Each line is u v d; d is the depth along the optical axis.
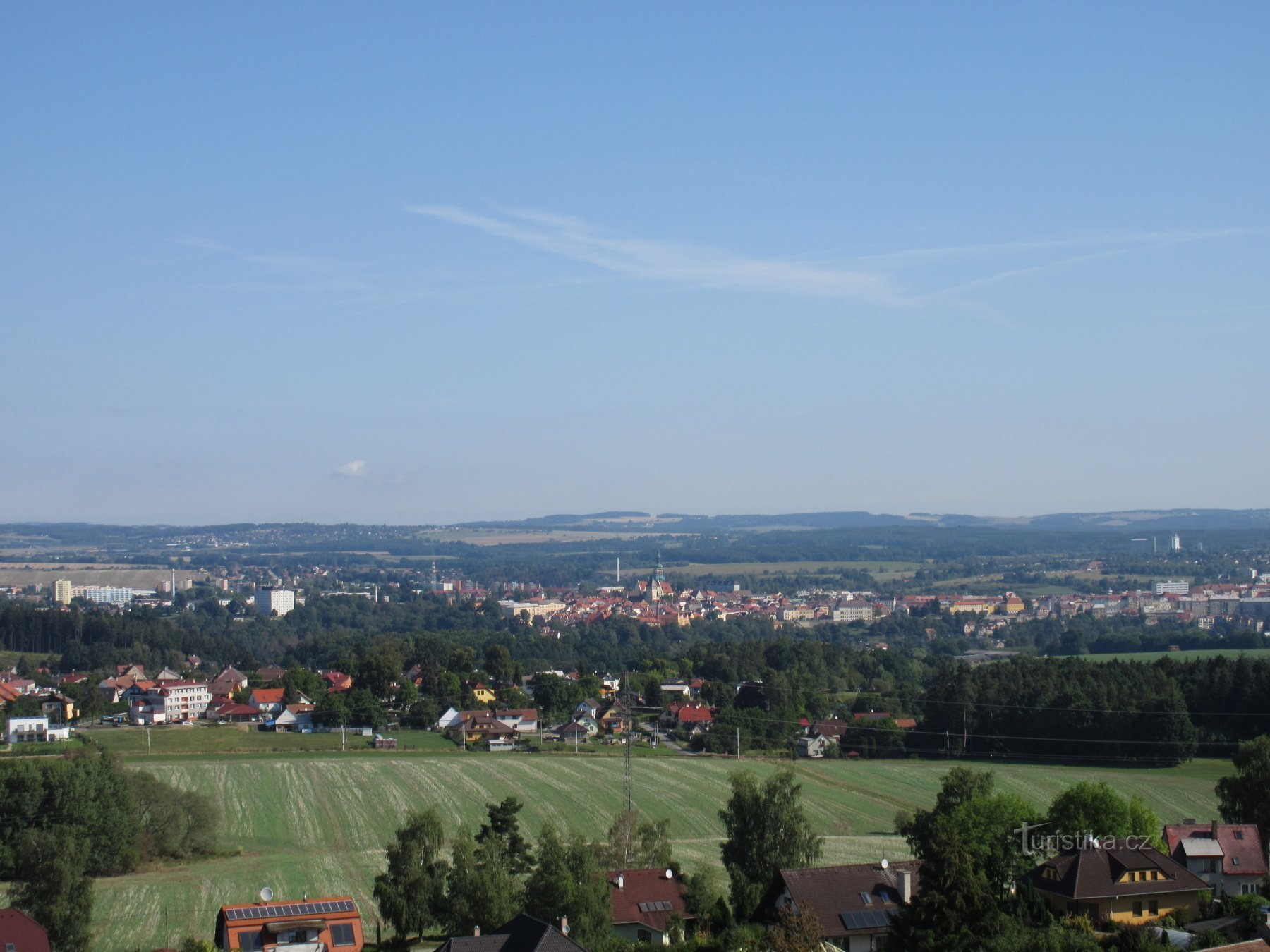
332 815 154.00
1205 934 82.00
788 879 89.00
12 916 82.75
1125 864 93.75
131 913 108.56
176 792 136.38
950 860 76.81
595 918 89.94
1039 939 76.06
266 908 87.75
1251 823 116.38
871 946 85.81
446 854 122.38
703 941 86.88
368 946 99.00
